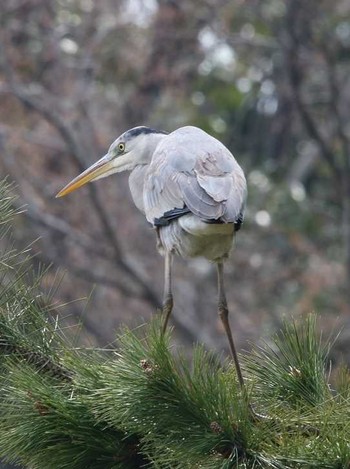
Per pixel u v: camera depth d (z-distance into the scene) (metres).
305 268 18.14
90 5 18.28
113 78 18.61
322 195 19.78
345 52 19.23
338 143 19.81
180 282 18.23
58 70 18.27
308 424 4.88
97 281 17.22
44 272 5.55
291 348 5.49
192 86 19.31
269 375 5.45
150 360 4.67
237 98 19.98
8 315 5.39
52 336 5.36
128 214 18.36
